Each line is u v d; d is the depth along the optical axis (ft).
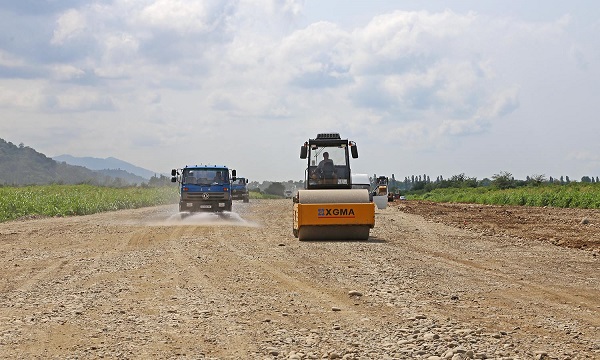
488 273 43.19
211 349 24.93
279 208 146.41
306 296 35.37
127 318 30.07
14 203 113.39
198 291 36.83
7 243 62.59
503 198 174.40
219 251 55.72
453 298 34.47
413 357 23.65
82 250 56.75
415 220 94.48
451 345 25.07
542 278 41.19
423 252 54.95
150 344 25.62
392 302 33.58
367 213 63.77
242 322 29.32
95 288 37.73
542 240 65.00
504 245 60.34
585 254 53.62
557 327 28.19
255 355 24.09
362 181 107.34
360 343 25.61
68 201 122.72
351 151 72.95
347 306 32.73
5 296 35.45
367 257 50.93
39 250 56.75
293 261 49.14
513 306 32.60
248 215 113.80
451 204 173.88
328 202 64.08
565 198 146.20
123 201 150.51
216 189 103.76
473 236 69.15
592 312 31.30
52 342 25.94
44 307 32.55
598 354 24.14
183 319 29.86
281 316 30.53
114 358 23.77
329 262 48.42
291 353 24.07
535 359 23.36
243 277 41.68
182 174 104.63
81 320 29.71
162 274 42.98
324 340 26.12
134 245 60.95
